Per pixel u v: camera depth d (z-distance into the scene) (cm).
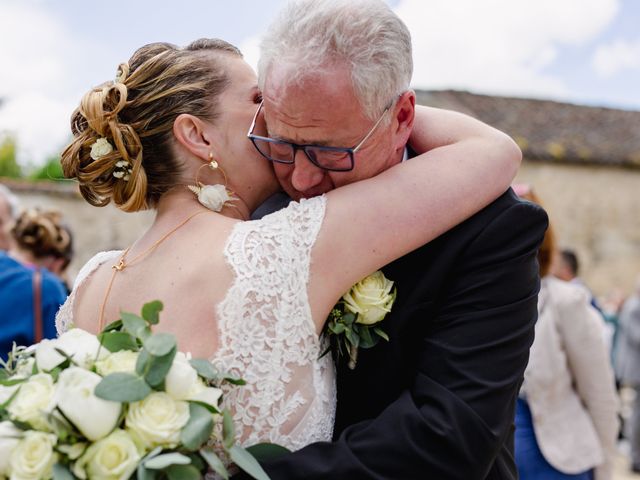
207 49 166
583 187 1530
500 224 155
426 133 170
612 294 1011
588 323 298
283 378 142
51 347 131
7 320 313
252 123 160
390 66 147
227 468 145
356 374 161
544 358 297
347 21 143
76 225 897
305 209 149
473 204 154
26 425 122
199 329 141
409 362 159
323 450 142
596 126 1636
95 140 157
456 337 150
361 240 145
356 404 161
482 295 152
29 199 880
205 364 131
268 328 141
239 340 140
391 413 146
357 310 148
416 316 156
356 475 139
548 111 1661
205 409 126
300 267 143
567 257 570
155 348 123
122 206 160
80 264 892
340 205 148
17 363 142
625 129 1648
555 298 302
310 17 143
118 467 116
